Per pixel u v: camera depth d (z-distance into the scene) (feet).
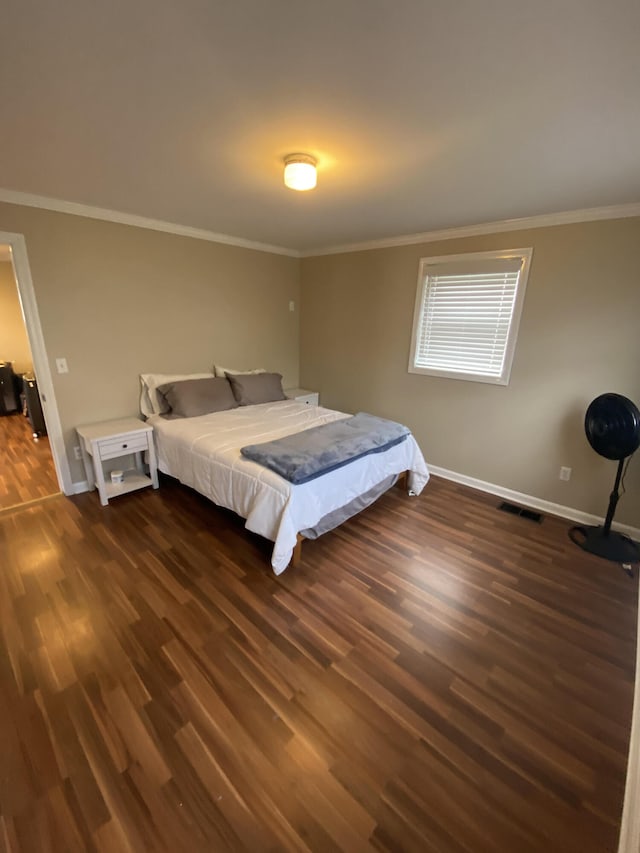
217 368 13.12
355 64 3.88
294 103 4.63
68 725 4.55
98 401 10.53
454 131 5.22
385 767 4.21
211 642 5.76
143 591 6.79
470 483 11.71
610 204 8.20
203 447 8.79
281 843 3.56
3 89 4.33
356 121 5.01
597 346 9.00
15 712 4.69
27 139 5.60
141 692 4.97
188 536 8.51
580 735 4.62
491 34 3.39
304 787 4.00
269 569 7.47
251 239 12.89
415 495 10.96
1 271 18.17
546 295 9.48
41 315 9.13
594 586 7.29
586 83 4.08
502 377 10.52
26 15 3.21
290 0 3.07
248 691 5.02
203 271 12.19
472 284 10.76
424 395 12.35
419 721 4.72
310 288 15.05
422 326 12.03
